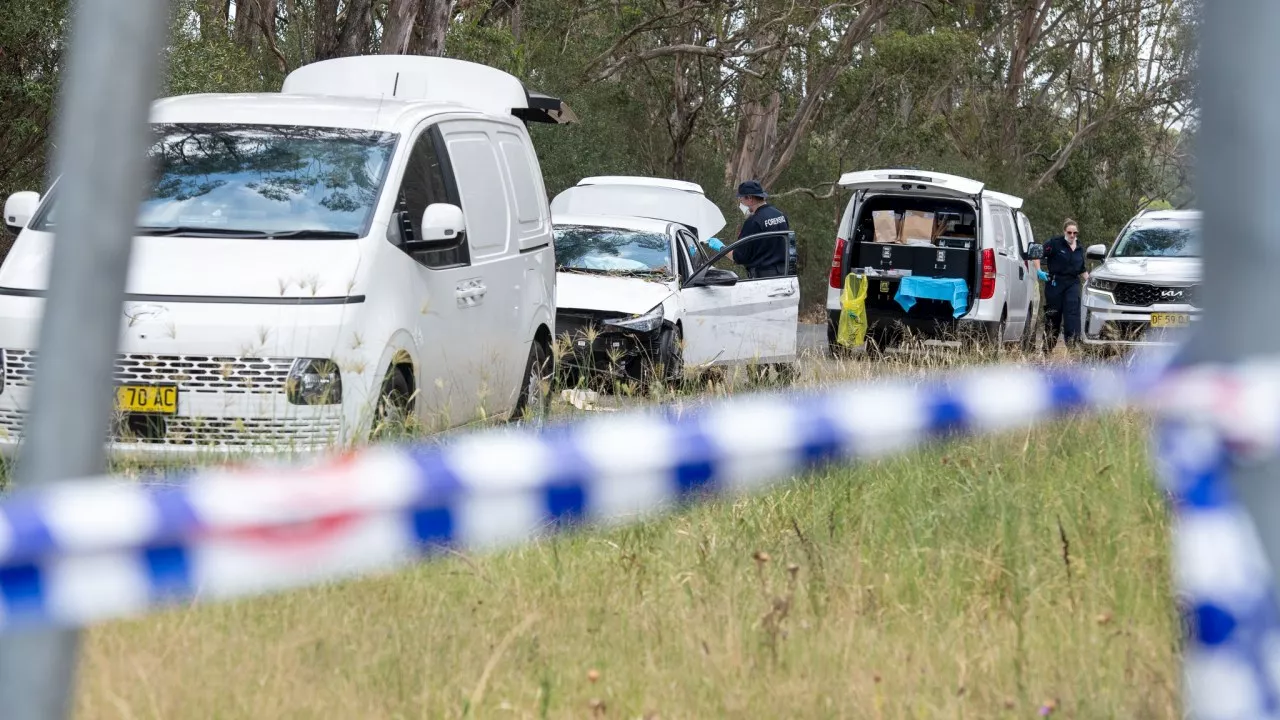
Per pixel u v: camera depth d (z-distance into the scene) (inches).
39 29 1840.6
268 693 409.7
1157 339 2180.1
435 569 538.3
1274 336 181.9
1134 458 754.8
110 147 173.5
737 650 458.0
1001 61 5935.0
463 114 1059.9
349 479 208.4
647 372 1250.6
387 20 2402.8
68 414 173.9
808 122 4660.4
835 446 237.6
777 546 619.5
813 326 3161.9
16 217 877.2
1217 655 224.7
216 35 2380.7
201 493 196.5
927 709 413.4
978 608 528.7
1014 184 5885.8
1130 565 574.2
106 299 174.1
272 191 877.8
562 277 1441.9
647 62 4338.1
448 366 920.3
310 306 781.9
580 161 3678.6
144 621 450.0
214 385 757.3
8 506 174.1
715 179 4485.7
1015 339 2422.5
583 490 223.1
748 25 4136.3
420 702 410.9
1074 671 448.1
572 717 410.0
